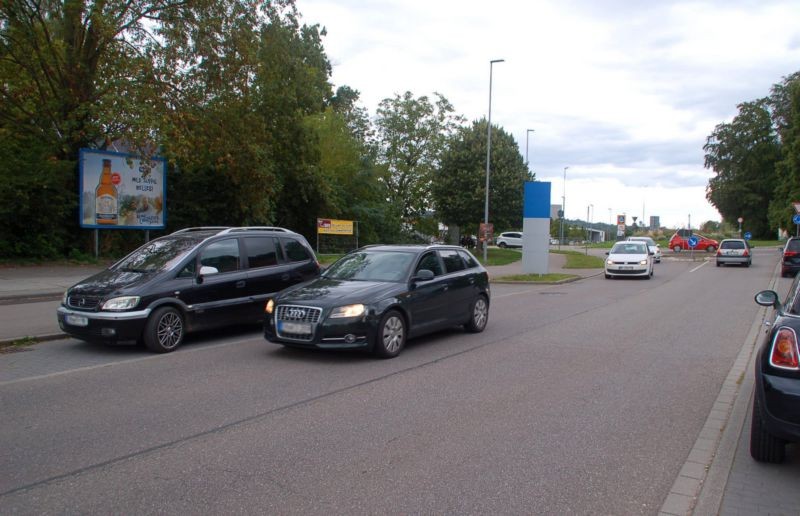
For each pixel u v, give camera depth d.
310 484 4.14
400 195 47.59
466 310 10.27
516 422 5.54
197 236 9.93
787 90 61.88
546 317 12.87
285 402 6.12
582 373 7.54
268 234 10.68
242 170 24.95
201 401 6.14
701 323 12.02
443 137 47.22
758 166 63.75
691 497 4.02
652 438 5.17
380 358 8.30
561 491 4.07
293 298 8.23
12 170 20.30
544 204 24.97
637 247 26.02
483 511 3.76
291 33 25.27
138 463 4.50
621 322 12.12
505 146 43.16
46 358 8.23
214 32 22.00
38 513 3.69
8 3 19.20
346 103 57.50
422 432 5.23
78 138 21.14
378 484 4.14
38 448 4.80
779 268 31.00
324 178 34.53
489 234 32.44
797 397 4.16
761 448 4.57
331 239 34.41
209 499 3.90
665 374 7.55
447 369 7.70
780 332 4.43
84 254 22.02
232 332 10.43
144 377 7.16
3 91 20.97
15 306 13.05
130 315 8.27
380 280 8.90
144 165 21.19
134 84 20.12
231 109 23.28
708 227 108.81
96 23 19.56
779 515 3.76
